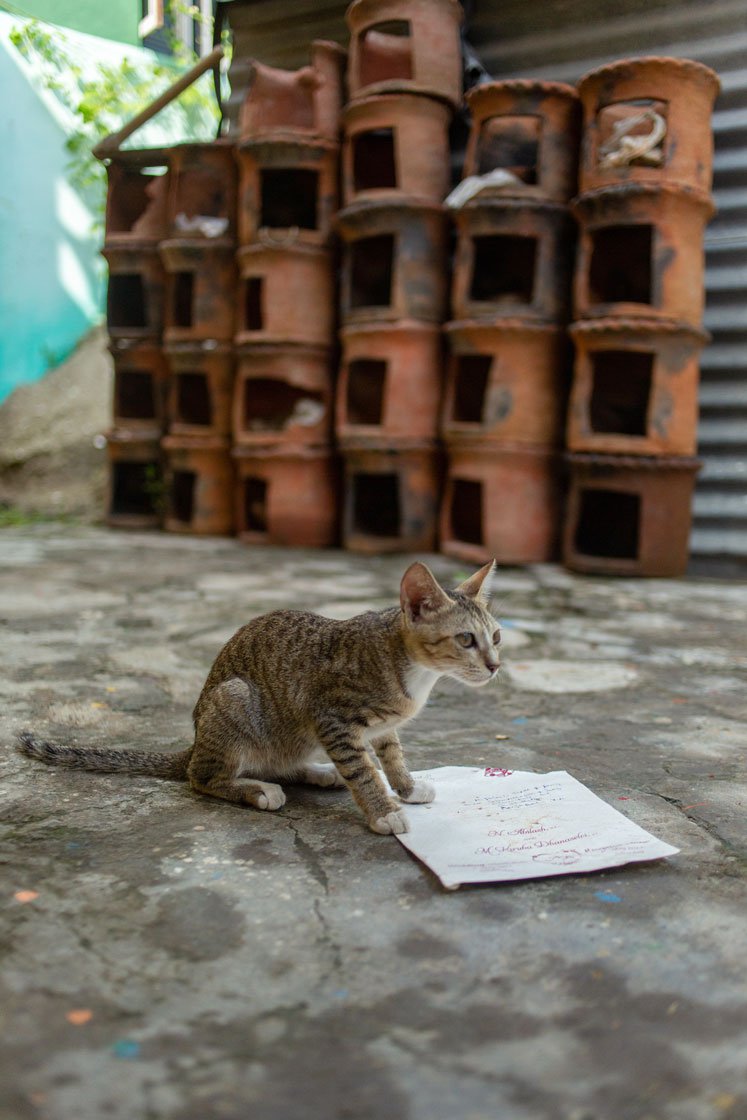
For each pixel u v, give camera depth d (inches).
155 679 67.2
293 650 48.8
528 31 125.6
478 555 118.1
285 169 131.2
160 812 47.3
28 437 177.5
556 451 118.0
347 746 46.3
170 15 195.5
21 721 58.7
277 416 137.9
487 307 115.3
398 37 126.0
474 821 45.9
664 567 111.1
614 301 118.0
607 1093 31.3
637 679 69.7
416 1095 31.2
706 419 118.0
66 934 37.7
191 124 193.6
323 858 43.3
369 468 124.9
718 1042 33.1
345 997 34.8
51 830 45.3
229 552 126.8
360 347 123.6
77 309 195.8
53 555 121.1
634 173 105.1
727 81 114.2
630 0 119.1
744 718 61.6
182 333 139.6
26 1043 32.7
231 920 38.7
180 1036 33.1
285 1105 30.8
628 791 50.3
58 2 179.3
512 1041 33.1
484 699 65.0
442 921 38.8
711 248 116.4
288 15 143.6
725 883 41.7
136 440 148.7
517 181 114.3
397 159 120.4
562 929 38.4
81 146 186.1
